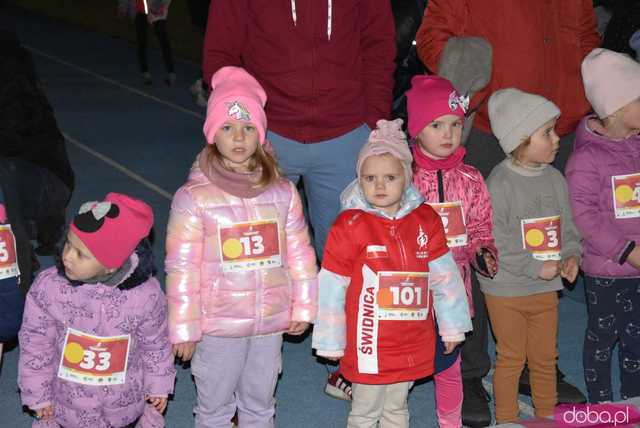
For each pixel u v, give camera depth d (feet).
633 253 13.25
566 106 14.90
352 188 12.23
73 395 11.07
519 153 13.12
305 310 11.98
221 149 11.54
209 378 12.01
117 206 10.67
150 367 11.38
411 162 12.16
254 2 13.34
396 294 11.82
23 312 12.19
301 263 12.02
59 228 19.77
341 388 14.82
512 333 13.37
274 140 13.85
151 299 11.10
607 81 13.38
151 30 55.88
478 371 14.24
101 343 10.95
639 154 13.53
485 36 14.25
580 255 13.34
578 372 15.85
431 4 14.48
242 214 11.57
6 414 14.10
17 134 18.67
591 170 13.41
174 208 11.53
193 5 30.09
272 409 12.62
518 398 14.71
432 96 12.56
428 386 15.42
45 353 11.05
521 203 13.12
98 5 63.57
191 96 41.11
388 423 12.53
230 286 11.60
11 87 18.61
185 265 11.43
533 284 13.21
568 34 14.79
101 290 10.86
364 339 11.85
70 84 42.96
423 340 12.00
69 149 30.99
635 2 16.56
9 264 12.50
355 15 13.71
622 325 13.91
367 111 14.23
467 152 14.52
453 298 12.11
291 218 11.98
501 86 14.35
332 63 13.58
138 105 38.91
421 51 14.69
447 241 12.81
